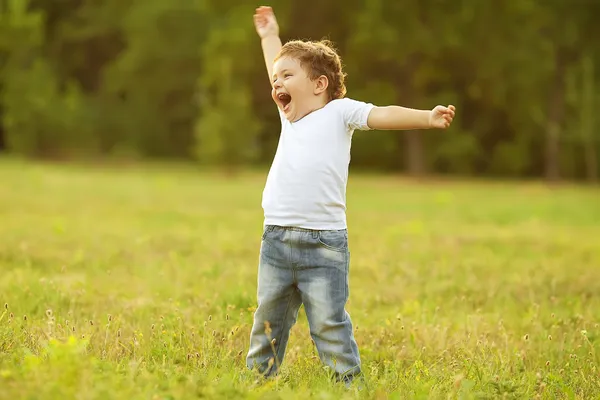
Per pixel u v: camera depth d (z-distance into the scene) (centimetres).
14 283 978
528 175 6556
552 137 5872
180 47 6925
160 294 981
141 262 1277
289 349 713
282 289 592
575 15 5638
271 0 5334
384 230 1920
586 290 1147
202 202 2769
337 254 582
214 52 5075
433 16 5075
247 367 608
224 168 4728
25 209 2173
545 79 5747
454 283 1158
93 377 493
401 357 720
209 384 533
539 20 5559
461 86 6200
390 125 578
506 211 2767
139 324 766
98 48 7556
